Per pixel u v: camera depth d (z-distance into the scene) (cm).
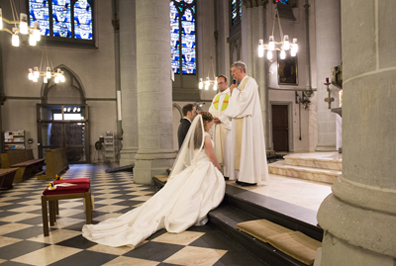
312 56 1414
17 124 1477
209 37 1798
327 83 680
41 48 1526
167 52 754
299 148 1405
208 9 1802
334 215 125
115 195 594
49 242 321
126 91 1188
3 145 1443
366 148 115
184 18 1791
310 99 1421
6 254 288
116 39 1628
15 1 1480
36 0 1531
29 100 1502
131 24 1177
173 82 1753
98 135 1599
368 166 114
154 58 732
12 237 340
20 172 831
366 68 114
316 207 300
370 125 113
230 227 305
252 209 335
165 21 746
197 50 1794
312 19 1408
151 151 740
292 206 305
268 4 1317
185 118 511
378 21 108
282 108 1419
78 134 1568
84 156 1568
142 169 739
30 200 568
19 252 292
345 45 128
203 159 400
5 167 823
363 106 116
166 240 312
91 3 1627
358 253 113
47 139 1523
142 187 689
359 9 117
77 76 1580
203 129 400
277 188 406
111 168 1169
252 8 1293
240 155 441
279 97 1374
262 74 1280
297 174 511
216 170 403
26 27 669
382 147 108
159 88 739
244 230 280
